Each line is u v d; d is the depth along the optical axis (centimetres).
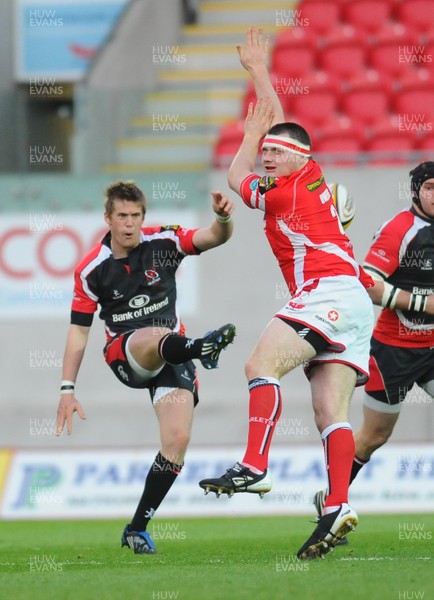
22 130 5566
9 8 5981
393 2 6381
